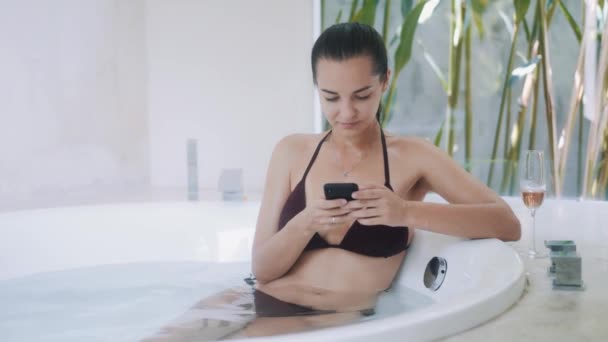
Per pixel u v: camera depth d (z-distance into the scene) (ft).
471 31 10.16
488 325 3.47
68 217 7.44
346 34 4.97
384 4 10.56
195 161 9.23
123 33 11.39
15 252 6.99
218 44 11.64
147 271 7.12
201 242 7.91
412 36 10.21
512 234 5.34
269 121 11.55
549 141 9.77
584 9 9.43
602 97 9.32
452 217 5.05
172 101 11.93
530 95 9.88
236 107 11.66
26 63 9.39
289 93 11.43
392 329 3.06
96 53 10.79
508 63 10.02
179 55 11.83
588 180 9.51
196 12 11.70
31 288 6.33
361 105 5.06
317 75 5.08
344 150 5.59
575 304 3.89
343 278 5.24
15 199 9.30
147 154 12.09
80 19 10.43
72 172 10.36
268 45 11.44
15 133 9.23
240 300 5.18
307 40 11.28
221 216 7.97
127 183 11.63
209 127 11.79
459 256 5.25
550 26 9.64
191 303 5.65
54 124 9.95
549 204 7.96
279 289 5.34
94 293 6.07
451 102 10.35
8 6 9.04
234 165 11.74
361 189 4.90
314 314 4.77
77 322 5.08
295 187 5.64
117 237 7.68
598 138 9.39
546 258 5.42
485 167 10.29
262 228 5.74
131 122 11.65
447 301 3.54
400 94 10.57
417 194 5.78
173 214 7.94
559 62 9.63
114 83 11.23
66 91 10.17
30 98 9.48
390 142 5.66
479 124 10.27
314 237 5.41
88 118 10.67
